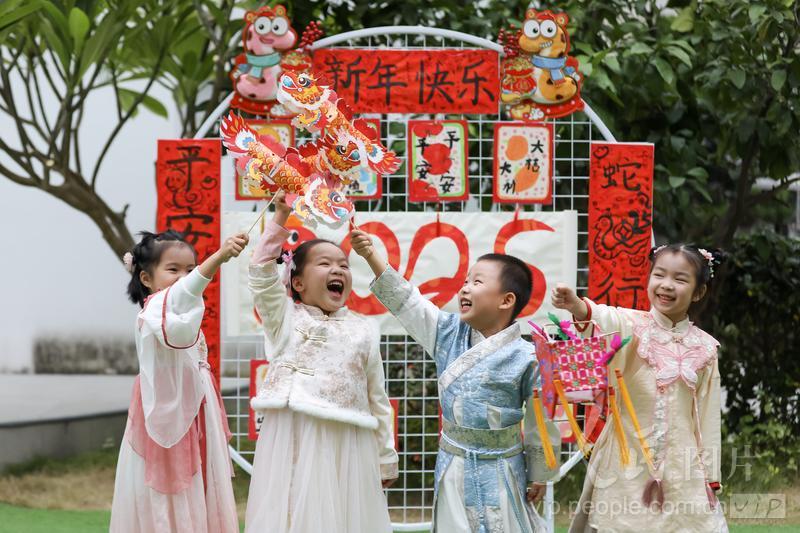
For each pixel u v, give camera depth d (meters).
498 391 3.12
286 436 3.26
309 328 3.33
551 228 4.31
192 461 3.27
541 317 4.30
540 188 4.35
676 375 3.26
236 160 3.21
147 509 3.23
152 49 5.39
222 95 5.82
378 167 3.26
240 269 4.29
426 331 3.29
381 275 3.27
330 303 3.37
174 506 3.21
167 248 3.38
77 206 5.41
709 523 3.23
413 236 4.31
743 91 5.13
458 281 4.31
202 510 3.26
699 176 5.28
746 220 6.55
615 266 4.26
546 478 3.15
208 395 3.38
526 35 4.22
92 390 6.45
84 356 6.45
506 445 3.13
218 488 3.34
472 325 3.21
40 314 6.38
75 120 6.46
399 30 4.22
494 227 4.32
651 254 3.47
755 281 5.95
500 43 4.26
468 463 3.11
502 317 3.20
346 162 3.23
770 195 5.74
